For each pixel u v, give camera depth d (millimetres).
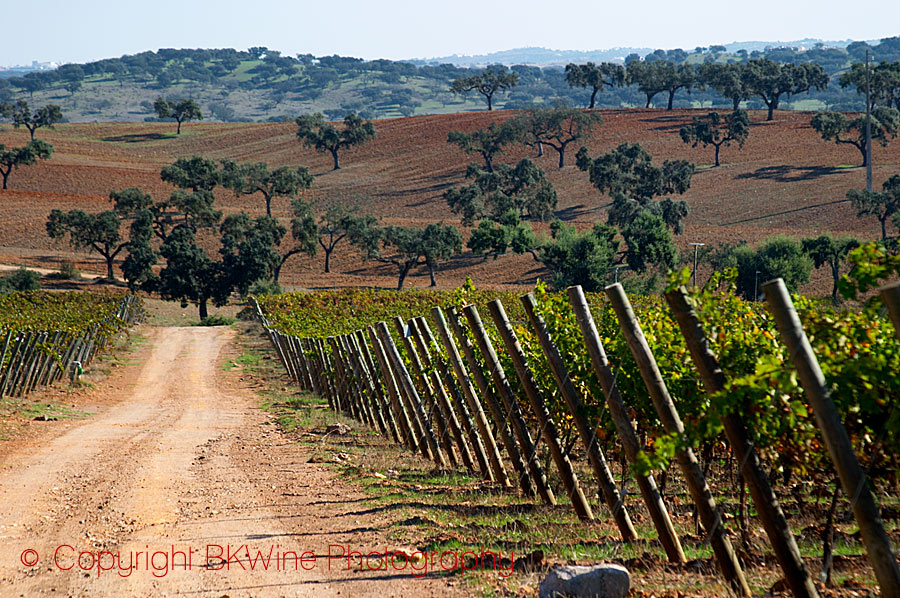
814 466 8227
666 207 125562
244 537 10461
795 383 6234
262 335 66625
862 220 125062
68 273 113562
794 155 174625
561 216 150375
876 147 173750
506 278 113062
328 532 10641
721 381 6973
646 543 9500
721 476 13797
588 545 9555
